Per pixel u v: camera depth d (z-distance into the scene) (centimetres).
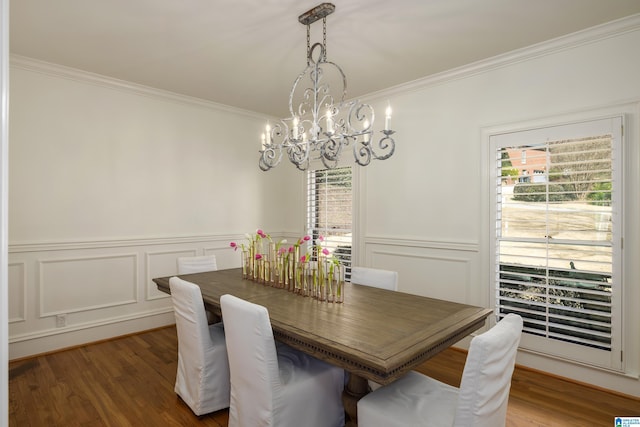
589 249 258
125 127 366
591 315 257
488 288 310
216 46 281
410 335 165
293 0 219
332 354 154
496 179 306
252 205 478
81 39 270
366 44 276
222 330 250
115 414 224
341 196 435
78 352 321
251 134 477
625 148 245
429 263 351
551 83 276
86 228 341
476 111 319
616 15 236
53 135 322
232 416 192
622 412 228
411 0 218
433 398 163
